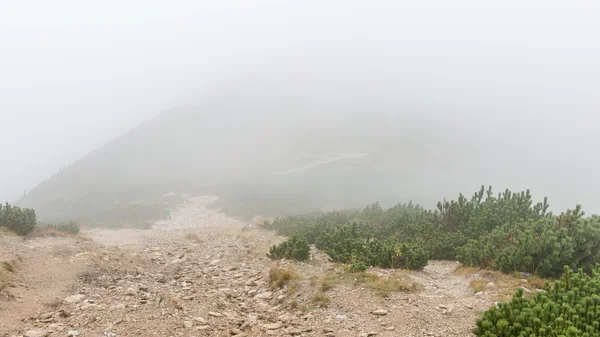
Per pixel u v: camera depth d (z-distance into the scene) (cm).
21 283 868
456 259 1205
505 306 560
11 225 1450
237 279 1125
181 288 1009
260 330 690
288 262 1187
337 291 854
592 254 877
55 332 621
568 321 486
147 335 638
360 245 1182
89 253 1258
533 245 892
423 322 675
